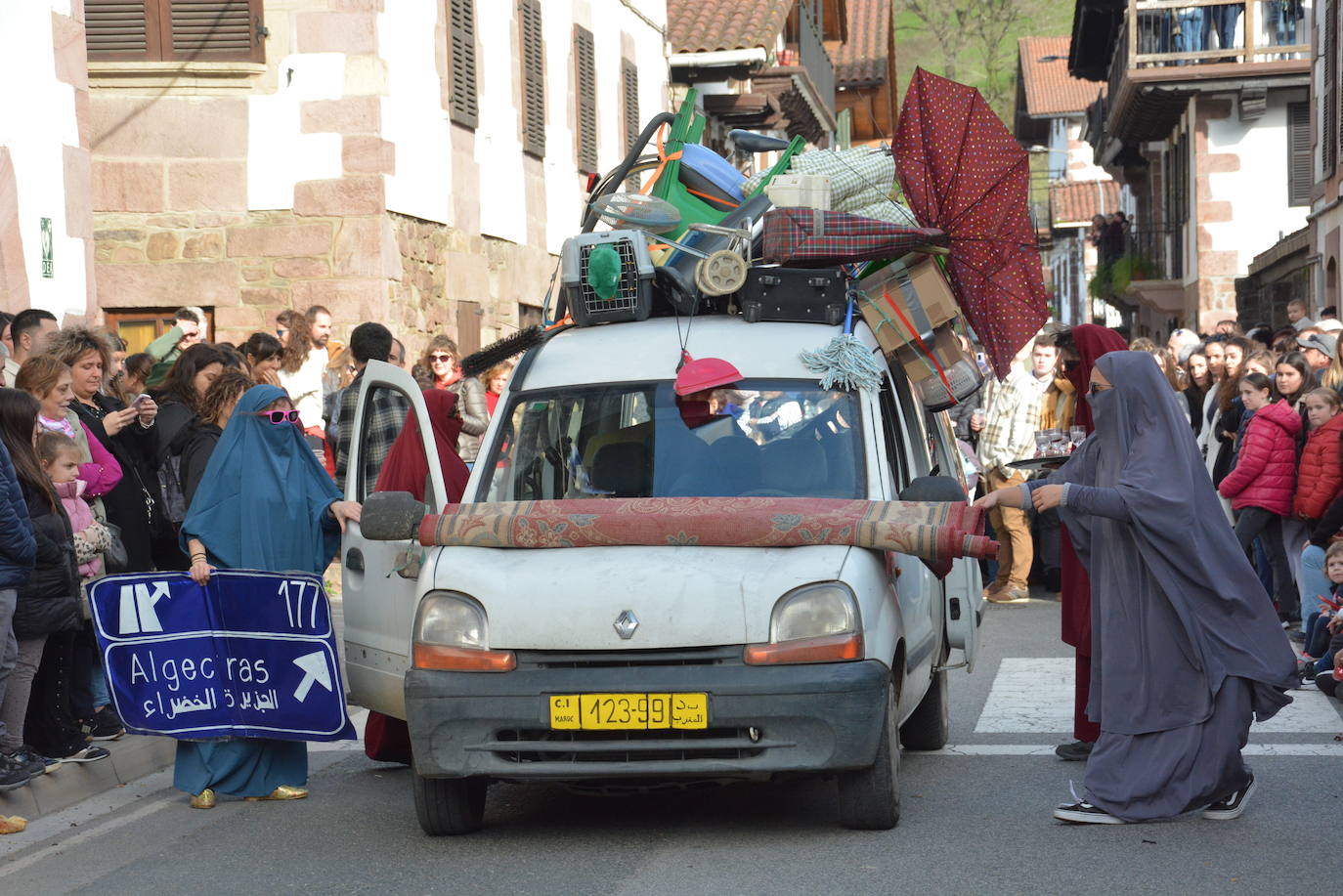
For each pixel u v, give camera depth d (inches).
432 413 424.5
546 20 1187.9
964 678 553.6
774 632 327.6
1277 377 656.4
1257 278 1622.8
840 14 2251.5
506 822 370.9
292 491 405.7
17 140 610.9
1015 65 3757.4
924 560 350.9
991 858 326.6
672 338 393.4
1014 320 425.4
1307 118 1637.6
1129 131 1887.3
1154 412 354.9
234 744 400.5
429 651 337.7
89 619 437.4
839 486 362.6
